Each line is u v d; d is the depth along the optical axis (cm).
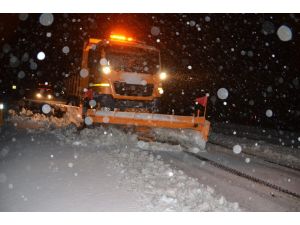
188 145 1050
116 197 506
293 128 2045
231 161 884
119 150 848
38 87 2350
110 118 973
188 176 680
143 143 969
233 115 2664
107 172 636
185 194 545
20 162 684
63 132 1090
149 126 1066
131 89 1138
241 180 690
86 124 1025
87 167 665
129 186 559
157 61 1187
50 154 767
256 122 2364
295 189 658
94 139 957
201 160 860
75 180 577
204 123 1024
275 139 1480
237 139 1381
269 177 739
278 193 621
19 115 1669
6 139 946
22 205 465
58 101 1977
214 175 714
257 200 571
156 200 504
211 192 580
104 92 1120
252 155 1014
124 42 1167
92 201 486
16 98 3086
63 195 504
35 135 1038
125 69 1145
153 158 786
